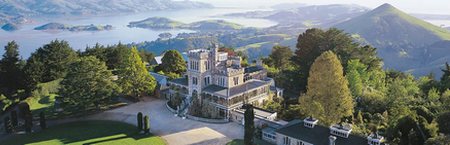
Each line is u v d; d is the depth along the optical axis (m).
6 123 84.88
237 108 93.00
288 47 149.75
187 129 85.06
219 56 103.12
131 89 107.62
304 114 83.50
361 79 105.00
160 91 113.44
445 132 64.75
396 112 76.81
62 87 94.94
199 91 97.12
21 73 111.50
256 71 111.88
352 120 81.56
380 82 113.50
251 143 70.62
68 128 87.50
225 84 96.88
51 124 91.06
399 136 60.12
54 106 104.38
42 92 112.94
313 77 81.50
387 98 92.44
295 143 67.94
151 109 101.69
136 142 77.31
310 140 65.44
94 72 95.56
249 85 100.69
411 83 106.81
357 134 68.62
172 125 88.06
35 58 119.44
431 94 90.75
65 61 123.50
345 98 79.12
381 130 74.38
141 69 108.38
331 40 113.94
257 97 99.00
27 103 98.00
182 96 104.00
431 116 73.31
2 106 105.94
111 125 88.88
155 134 82.12
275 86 113.81
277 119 88.75
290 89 116.12
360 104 94.25
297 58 118.00
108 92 98.06
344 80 79.81
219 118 91.19
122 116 95.88
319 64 80.75
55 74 121.12
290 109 90.88
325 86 79.62
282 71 124.88
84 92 93.56
